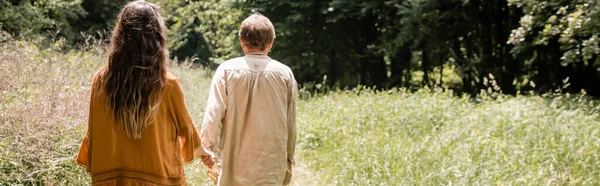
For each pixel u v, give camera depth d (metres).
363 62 19.83
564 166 6.37
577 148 7.08
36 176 4.65
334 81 19.80
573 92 15.64
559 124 8.33
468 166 6.36
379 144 7.76
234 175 3.74
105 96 3.05
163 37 3.12
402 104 10.77
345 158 7.18
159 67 3.07
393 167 6.60
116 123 3.04
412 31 16.77
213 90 3.76
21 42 7.98
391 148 7.34
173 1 26.75
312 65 19.03
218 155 3.77
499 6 16.50
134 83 3.00
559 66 15.69
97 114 3.10
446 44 17.23
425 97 11.41
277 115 3.79
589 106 10.52
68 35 19.44
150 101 3.04
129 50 3.01
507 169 6.28
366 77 20.02
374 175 6.34
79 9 20.50
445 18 16.62
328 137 8.93
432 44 17.27
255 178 3.72
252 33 3.84
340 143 8.54
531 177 5.88
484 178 5.99
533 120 8.60
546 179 5.84
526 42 13.09
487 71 17.03
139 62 3.01
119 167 3.08
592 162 6.55
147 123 3.06
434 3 16.05
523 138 7.79
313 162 7.73
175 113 3.22
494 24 16.83
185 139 3.33
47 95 5.75
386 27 19.00
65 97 5.81
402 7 16.44
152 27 3.07
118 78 3.00
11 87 6.10
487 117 9.28
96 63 9.22
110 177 3.08
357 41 19.70
